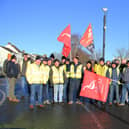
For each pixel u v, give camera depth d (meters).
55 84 11.38
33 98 10.12
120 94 11.76
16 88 18.25
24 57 12.09
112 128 6.98
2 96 13.87
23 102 11.49
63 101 11.78
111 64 11.68
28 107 10.16
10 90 11.95
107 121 7.84
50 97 11.59
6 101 11.79
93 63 11.84
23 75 12.02
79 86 11.80
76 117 8.37
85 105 11.07
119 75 11.49
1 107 10.10
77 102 11.85
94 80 11.25
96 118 8.27
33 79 10.07
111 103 11.45
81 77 11.80
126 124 7.47
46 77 10.98
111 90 11.41
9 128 6.75
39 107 10.24
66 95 11.93
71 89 11.60
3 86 21.38
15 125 7.11
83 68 11.91
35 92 10.33
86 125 7.27
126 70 11.23
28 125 7.14
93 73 11.30
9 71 11.83
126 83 11.16
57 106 10.65
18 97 13.20
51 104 11.18
